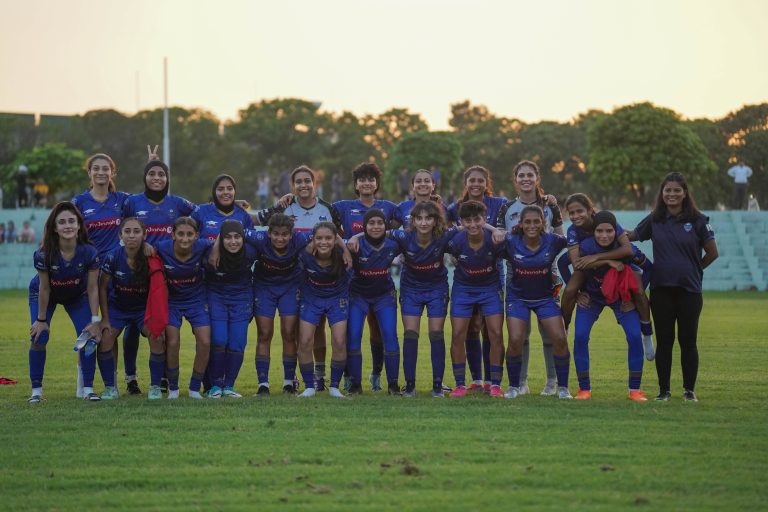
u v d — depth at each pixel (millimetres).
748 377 14383
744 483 7980
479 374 13172
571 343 20094
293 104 81375
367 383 14172
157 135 80188
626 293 11773
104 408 11227
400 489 7852
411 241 12297
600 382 14055
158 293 11727
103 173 12602
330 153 80250
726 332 21875
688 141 59188
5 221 47281
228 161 80062
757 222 42250
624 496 7641
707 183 61094
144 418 10562
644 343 12516
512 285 12320
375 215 12211
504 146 77688
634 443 9352
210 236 12719
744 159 62375
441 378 12469
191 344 19906
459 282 12516
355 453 8969
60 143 73625
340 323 12383
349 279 12523
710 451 9016
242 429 9969
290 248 12250
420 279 12484
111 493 7828
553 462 8633
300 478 8164
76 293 12047
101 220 12609
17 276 43719
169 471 8414
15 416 10742
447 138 66812
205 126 81812
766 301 33000
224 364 12352
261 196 55125
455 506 7387
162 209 12758
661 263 11859
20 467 8586
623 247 11898
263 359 12625
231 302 12344
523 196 13055
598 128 59969
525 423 10266
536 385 13828
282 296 12516
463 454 8906
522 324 12219
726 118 64562
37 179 63062
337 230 13000
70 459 8820
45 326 11898
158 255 11891
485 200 13305
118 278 11922
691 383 11961
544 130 76812
